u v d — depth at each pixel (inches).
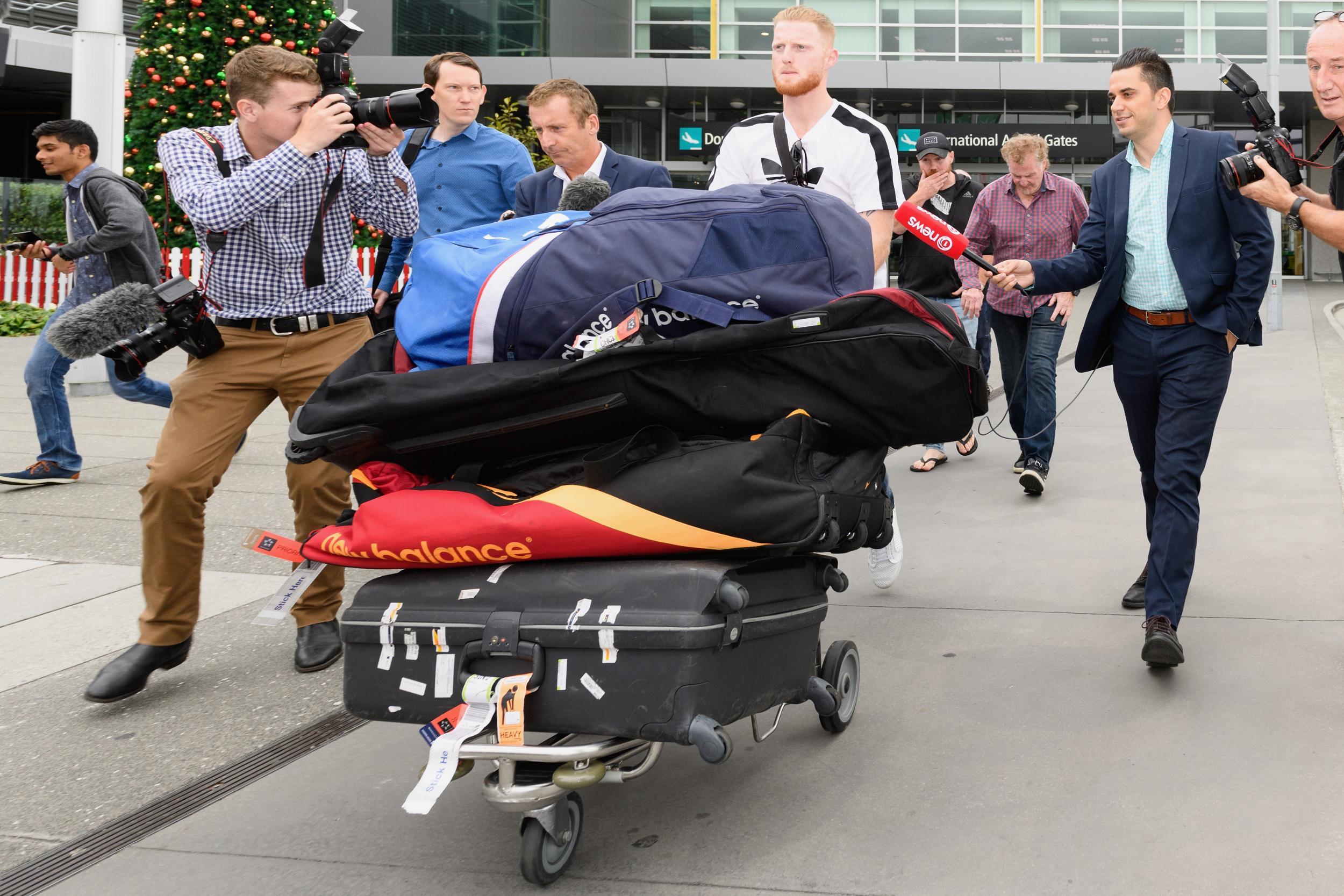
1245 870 104.8
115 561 216.1
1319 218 138.5
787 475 105.0
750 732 139.3
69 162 262.7
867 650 165.0
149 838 117.4
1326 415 332.5
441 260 117.6
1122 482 265.3
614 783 115.3
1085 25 1114.7
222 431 153.4
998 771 126.3
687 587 98.0
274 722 146.8
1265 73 1096.8
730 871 107.5
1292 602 177.3
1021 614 178.1
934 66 1093.1
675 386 107.7
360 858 112.5
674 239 111.3
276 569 212.1
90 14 394.0
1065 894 102.1
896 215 159.5
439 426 111.6
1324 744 129.5
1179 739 132.5
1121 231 162.1
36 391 272.5
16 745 139.9
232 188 140.6
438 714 103.8
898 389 109.3
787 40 170.9
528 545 101.8
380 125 141.3
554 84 203.3
